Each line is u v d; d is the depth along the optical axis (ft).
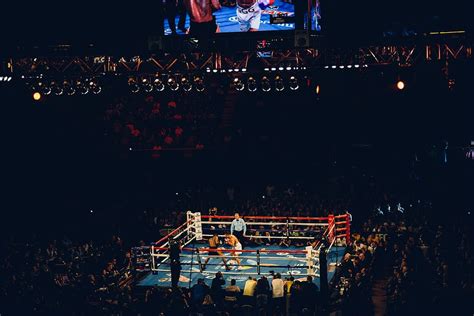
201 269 71.15
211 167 115.34
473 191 101.96
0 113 109.81
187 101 120.98
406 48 78.38
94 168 113.80
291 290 62.03
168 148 115.85
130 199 109.19
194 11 72.69
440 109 113.70
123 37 95.76
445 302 60.80
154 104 120.47
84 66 85.40
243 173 115.24
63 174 111.65
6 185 107.14
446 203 98.48
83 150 114.62
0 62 83.41
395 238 80.12
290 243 81.41
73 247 82.64
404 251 71.56
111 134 117.19
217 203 101.76
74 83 91.25
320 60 79.92
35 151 111.75
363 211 95.96
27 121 112.47
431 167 111.45
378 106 116.88
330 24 93.61
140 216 95.91
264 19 72.49
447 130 113.19
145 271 72.23
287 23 72.18
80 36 97.09
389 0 94.43
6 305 67.87
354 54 78.59
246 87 121.08
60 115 115.65
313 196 102.37
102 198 109.70
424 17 93.86
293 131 118.52
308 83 114.83
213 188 109.09
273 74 97.30
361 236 85.81
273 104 120.47
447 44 74.79
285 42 80.07
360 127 117.39
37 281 71.97
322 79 117.08
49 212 104.47
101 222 97.60
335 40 76.59
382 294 71.61
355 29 94.58
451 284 63.77
